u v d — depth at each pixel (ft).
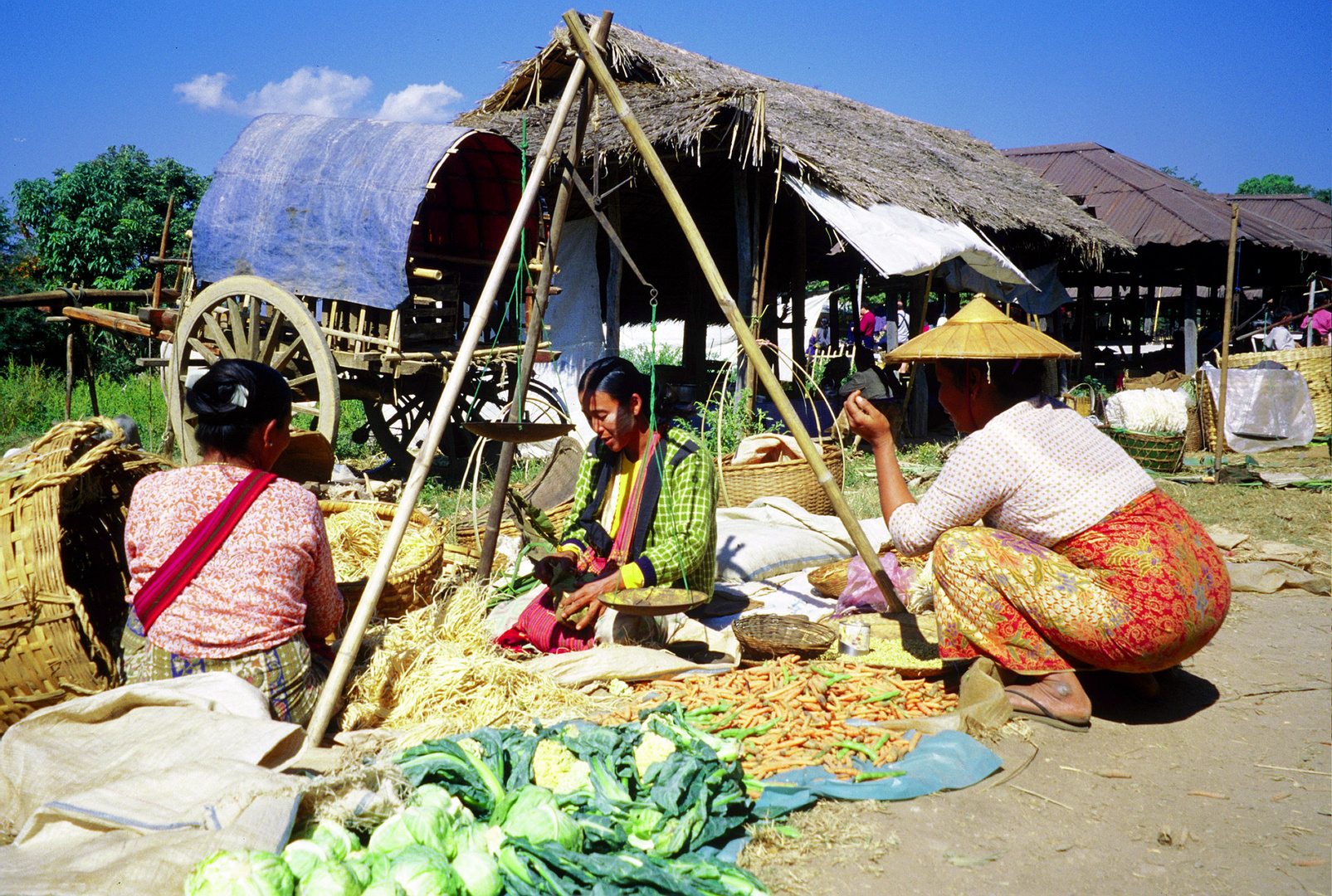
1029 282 39.06
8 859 6.44
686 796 7.98
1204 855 8.01
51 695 9.43
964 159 49.08
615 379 12.12
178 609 8.84
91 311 26.37
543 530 14.19
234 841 6.34
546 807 7.37
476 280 27.99
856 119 45.73
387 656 10.64
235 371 9.23
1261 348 59.77
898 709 10.84
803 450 13.01
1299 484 27.37
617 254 35.73
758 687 10.93
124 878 5.98
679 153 31.94
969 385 11.00
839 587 15.26
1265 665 12.76
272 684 8.97
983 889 7.47
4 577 9.33
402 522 10.29
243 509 9.04
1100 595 10.05
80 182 68.74
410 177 22.45
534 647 12.51
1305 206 81.10
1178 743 10.28
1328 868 7.80
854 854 7.93
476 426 10.88
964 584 10.55
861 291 54.70
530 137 33.60
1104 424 36.42
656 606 10.99
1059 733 10.44
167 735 7.75
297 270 23.56
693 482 12.42
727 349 70.44
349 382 25.18
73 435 10.43
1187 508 24.31
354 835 7.10
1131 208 60.34
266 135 24.84
